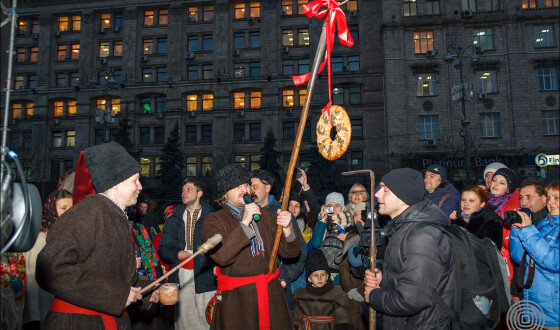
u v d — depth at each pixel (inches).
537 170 1065.5
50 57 1371.8
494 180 157.5
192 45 1325.0
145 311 119.5
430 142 1089.4
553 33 1121.4
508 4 1121.4
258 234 110.7
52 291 68.1
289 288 146.1
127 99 1320.1
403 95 1121.4
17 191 50.0
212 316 105.9
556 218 104.5
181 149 1280.8
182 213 171.0
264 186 151.4
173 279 161.5
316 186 1080.8
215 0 1314.0
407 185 86.4
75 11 1365.7
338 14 97.4
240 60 1289.4
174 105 1295.5
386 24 1139.3
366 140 1189.7
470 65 1117.7
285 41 1295.5
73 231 71.9
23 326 108.6
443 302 77.0
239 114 1266.0
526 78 1098.1
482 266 82.4
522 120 1080.2
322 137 103.6
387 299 79.5
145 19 1352.1
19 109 1379.2
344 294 143.3
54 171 1331.2
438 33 1138.7
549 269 95.0
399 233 83.3
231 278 104.0
